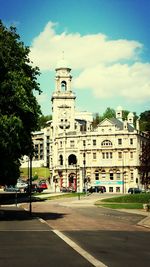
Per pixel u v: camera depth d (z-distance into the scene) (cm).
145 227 3612
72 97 15600
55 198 10188
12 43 4250
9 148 3947
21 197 10475
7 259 1895
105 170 14425
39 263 1798
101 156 14512
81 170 14662
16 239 2639
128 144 14250
